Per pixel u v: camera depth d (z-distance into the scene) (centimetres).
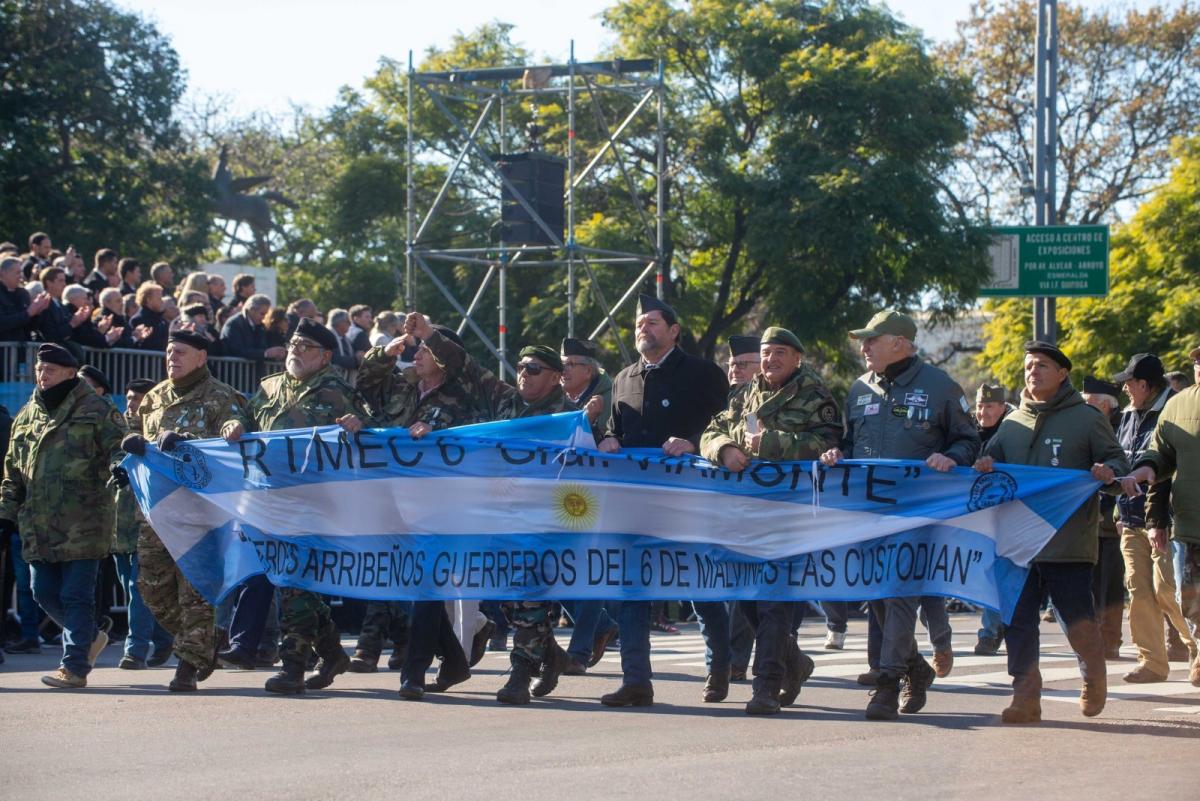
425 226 3169
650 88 3150
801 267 4500
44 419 1181
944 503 1012
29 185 4847
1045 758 823
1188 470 1151
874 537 1023
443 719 980
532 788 726
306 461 1127
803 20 4809
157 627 1405
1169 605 1377
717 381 1103
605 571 1078
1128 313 4819
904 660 1002
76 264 2117
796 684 1080
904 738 902
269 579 1125
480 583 1095
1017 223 6234
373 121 5831
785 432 1026
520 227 3067
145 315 1931
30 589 1525
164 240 5175
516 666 1080
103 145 5194
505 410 1166
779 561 1041
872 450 1025
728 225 4669
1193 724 973
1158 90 6209
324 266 5859
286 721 969
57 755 834
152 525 1141
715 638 1094
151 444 1157
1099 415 1026
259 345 2003
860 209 4272
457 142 5591
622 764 799
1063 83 6266
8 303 1727
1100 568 1518
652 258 3191
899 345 1027
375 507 1116
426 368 1180
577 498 1088
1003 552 1000
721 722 974
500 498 1099
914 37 4894
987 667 1390
